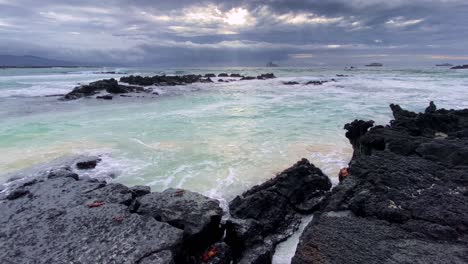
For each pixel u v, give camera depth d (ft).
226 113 64.44
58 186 23.75
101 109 71.00
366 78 168.66
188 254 17.52
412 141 28.73
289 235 21.07
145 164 32.89
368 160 25.03
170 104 79.51
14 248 16.20
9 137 43.60
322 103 78.18
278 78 184.44
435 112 45.03
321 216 18.84
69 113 65.00
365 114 62.39
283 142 41.27
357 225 17.35
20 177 28.63
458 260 14.02
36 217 19.12
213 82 157.38
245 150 37.70
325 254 14.84
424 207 18.15
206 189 26.81
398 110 51.13
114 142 41.04
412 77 166.30
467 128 35.83
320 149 38.11
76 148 38.17
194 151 37.27
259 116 60.75
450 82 126.52
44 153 36.04
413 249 14.97
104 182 25.38
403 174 21.97
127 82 131.03
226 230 19.53
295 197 23.97
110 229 17.39
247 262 17.13
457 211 17.52
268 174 30.04
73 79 166.20
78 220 18.47
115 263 14.70
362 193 19.89
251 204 22.18
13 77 178.81
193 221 18.03
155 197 20.71
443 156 25.39
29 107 72.49
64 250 15.84
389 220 17.84
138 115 62.59
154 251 15.51
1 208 20.48
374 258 14.43
